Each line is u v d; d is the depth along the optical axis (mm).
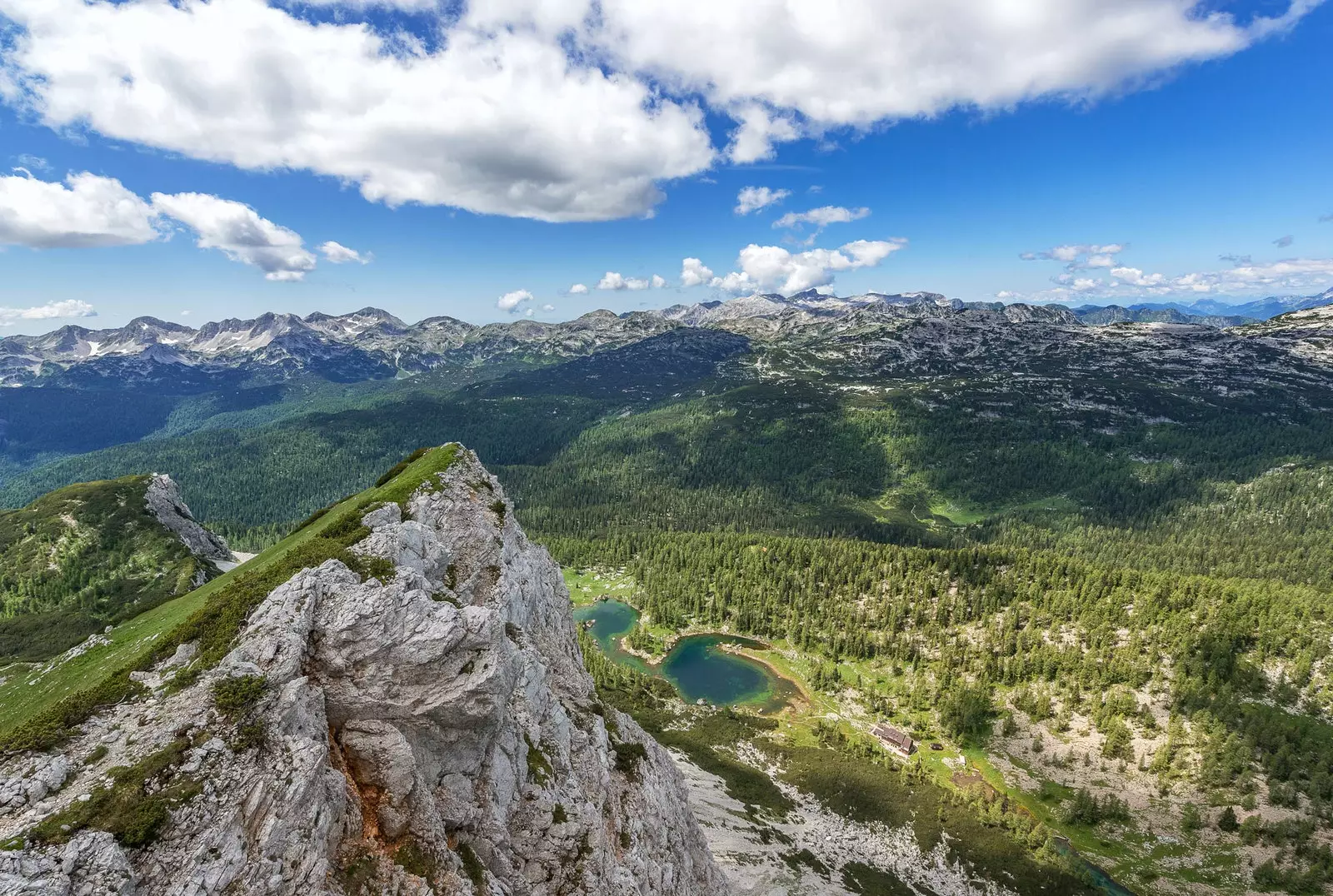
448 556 60281
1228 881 105750
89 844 24688
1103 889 105125
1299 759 119062
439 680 40219
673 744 137875
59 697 50844
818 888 93000
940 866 105438
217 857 26766
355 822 33125
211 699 32281
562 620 86438
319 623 39156
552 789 48375
